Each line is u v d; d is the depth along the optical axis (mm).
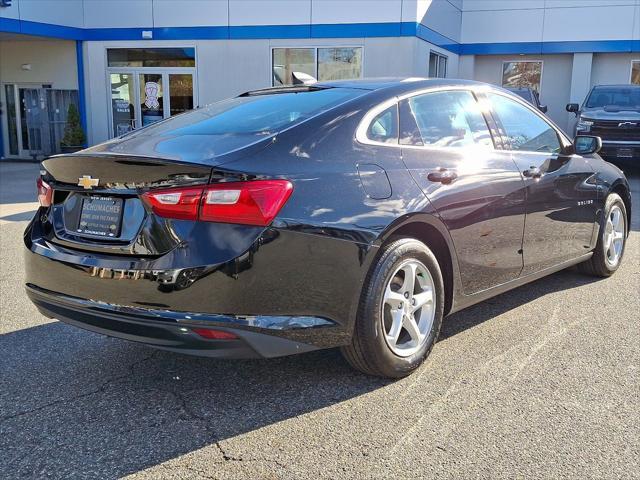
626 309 4691
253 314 2893
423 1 14586
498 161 4105
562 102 18656
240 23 15281
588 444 2822
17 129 17781
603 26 17562
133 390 3436
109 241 3080
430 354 3834
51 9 15406
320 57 14984
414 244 3428
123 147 3383
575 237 4938
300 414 3137
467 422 3029
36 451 2830
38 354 3943
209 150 3070
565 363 3701
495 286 4137
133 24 15961
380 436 2918
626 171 14555
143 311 2904
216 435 2955
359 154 3328
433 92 3930
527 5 18109
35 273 3365
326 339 3119
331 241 3053
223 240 2840
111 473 2658
